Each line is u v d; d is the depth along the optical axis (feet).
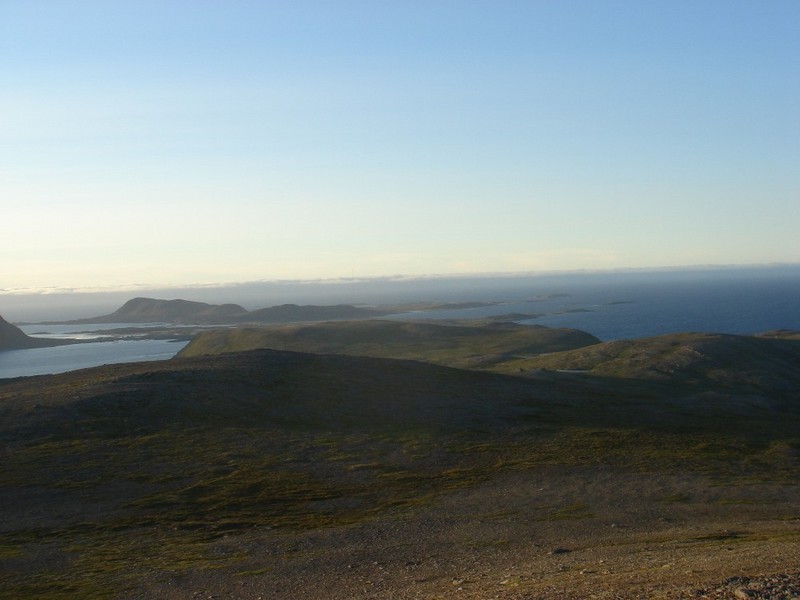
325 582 60.44
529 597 44.27
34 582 64.18
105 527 85.40
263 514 92.12
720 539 69.62
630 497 100.42
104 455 117.91
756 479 113.09
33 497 97.40
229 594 58.49
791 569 46.55
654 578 46.91
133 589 61.21
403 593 52.80
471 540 76.07
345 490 105.19
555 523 84.58
